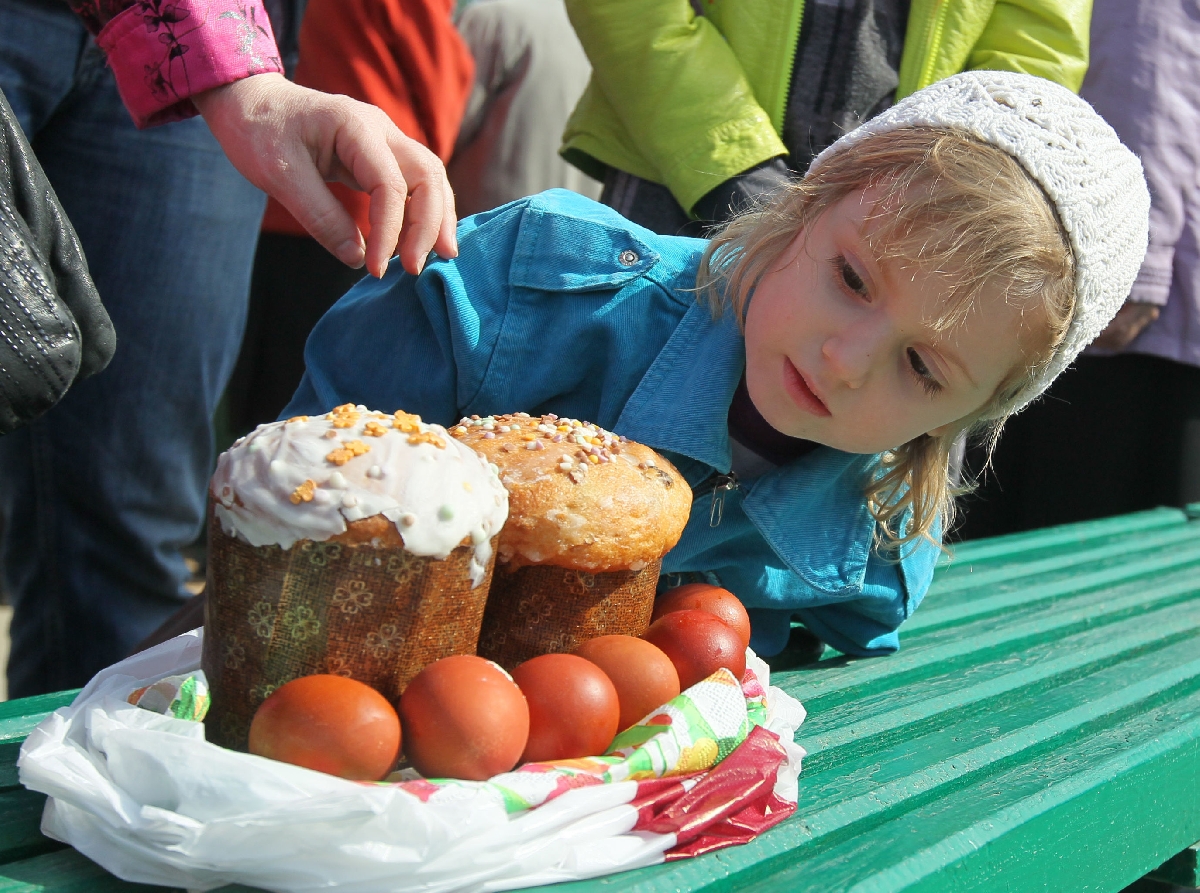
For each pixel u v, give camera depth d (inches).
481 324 58.2
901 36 88.4
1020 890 44.6
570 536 42.3
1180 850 57.4
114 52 54.7
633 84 85.7
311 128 51.4
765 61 86.0
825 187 53.4
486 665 37.3
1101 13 111.2
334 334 61.0
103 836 33.3
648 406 56.5
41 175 43.0
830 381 50.1
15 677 85.3
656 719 40.3
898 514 62.4
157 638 56.4
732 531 59.7
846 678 60.5
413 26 98.6
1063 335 51.8
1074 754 52.8
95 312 45.4
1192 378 120.3
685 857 37.2
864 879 38.0
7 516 82.4
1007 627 75.0
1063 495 129.1
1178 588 92.9
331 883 31.8
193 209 78.8
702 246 64.6
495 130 115.7
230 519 37.1
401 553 36.5
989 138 50.0
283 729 34.0
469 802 33.1
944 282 47.5
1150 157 109.7
